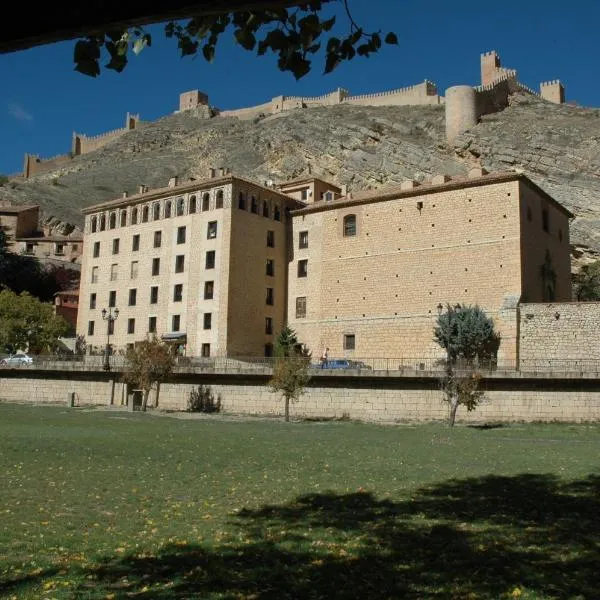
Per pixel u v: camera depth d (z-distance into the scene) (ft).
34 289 343.67
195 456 79.87
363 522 43.52
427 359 196.24
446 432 120.78
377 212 214.69
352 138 390.42
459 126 350.84
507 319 174.50
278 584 29.71
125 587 29.37
